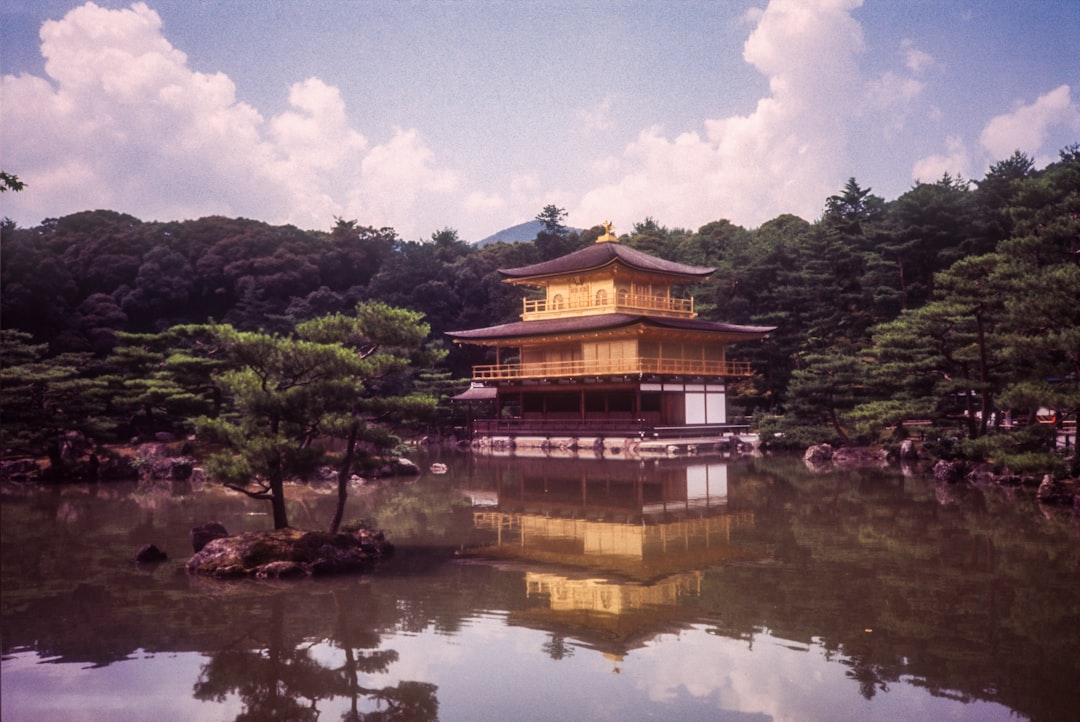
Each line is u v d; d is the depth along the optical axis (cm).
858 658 1541
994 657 1534
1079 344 3152
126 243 10188
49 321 8531
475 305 11094
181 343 7775
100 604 1941
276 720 1295
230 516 3256
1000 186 7600
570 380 7406
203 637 1702
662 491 4031
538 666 1524
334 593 2041
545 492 4050
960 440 4744
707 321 8125
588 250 8256
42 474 4775
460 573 2262
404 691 1406
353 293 10844
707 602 1928
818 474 4738
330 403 2412
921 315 4634
